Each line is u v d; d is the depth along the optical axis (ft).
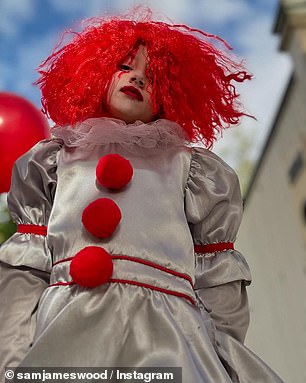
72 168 6.34
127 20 7.44
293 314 23.02
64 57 7.09
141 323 5.46
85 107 6.79
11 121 9.34
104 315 5.44
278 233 24.26
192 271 6.06
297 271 22.53
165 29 7.30
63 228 5.99
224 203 6.61
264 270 26.00
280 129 22.99
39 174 6.56
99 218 5.70
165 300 5.66
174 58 7.18
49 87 7.05
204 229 6.57
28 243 6.28
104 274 5.51
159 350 5.34
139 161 6.38
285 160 22.98
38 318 5.74
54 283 5.85
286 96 21.75
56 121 6.96
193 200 6.55
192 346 5.48
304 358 22.08
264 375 5.85
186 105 7.11
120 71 6.85
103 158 6.13
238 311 6.42
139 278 5.66
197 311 5.84
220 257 6.49
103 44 6.98
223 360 5.91
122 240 5.80
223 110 7.32
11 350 5.78
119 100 6.73
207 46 7.45
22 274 6.16
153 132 6.46
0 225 15.55
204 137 7.25
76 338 5.31
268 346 25.98
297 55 20.44
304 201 21.72
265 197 25.52
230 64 7.48
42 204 6.47
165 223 6.05
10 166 9.23
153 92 6.88
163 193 6.22
